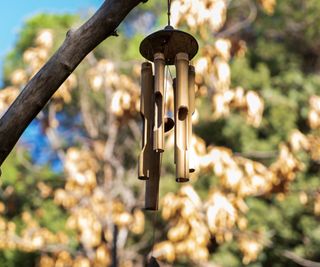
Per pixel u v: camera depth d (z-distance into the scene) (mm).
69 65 2248
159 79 2385
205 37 4918
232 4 11148
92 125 9703
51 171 11023
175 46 2498
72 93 10102
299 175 10078
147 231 10094
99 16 2287
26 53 6098
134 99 5387
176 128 2367
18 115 2201
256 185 5148
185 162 2316
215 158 5059
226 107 5203
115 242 6469
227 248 9984
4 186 10039
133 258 9977
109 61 6035
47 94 2232
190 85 2490
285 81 11586
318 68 12883
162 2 12969
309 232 10250
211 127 11094
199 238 5062
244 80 11148
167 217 5047
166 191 9742
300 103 11305
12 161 10461
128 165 10852
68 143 11461
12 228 6875
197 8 4727
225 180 5055
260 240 6945
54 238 6887
